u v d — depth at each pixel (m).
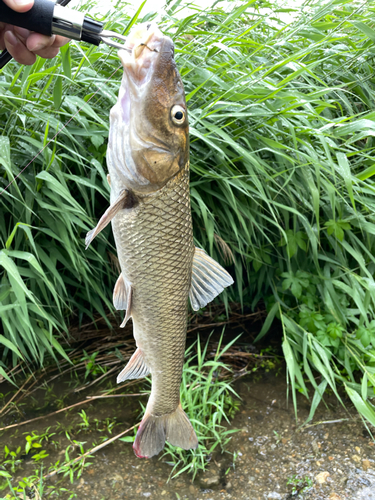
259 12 1.00
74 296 0.91
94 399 0.81
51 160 0.64
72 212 0.75
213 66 0.84
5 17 0.34
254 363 0.93
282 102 0.78
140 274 0.43
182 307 0.47
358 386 0.81
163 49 0.38
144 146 0.39
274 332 1.03
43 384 0.83
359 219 0.89
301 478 0.67
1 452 0.68
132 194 0.40
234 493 0.64
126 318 0.44
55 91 0.62
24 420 0.74
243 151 0.73
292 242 0.87
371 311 0.91
